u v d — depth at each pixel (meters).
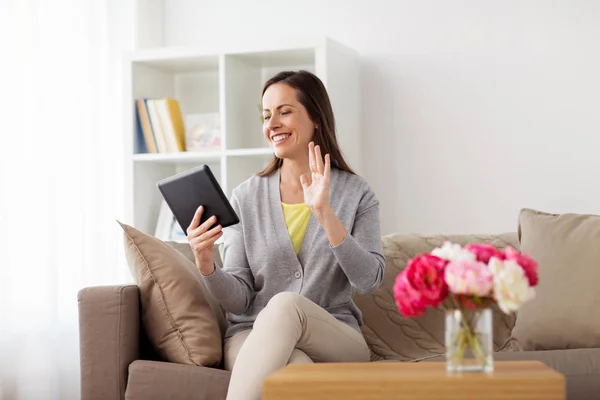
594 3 3.95
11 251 3.66
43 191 3.81
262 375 2.26
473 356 1.80
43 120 3.83
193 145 4.21
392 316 3.15
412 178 4.18
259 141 4.39
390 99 4.22
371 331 3.14
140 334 2.79
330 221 2.53
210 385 2.54
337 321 2.61
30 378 3.70
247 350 2.32
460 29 4.12
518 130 4.03
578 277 2.90
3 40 3.68
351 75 4.17
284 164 2.96
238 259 2.88
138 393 2.58
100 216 4.16
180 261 2.83
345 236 2.56
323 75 3.90
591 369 2.58
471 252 1.83
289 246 2.82
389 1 4.23
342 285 2.83
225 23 4.52
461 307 1.80
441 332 3.11
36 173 3.78
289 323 2.36
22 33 3.76
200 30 4.56
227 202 2.66
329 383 1.77
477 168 4.09
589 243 2.96
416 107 4.18
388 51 4.23
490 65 4.07
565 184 3.97
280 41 3.98
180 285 2.72
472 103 4.10
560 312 2.88
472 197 4.09
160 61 4.23
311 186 2.56
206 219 2.69
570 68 3.97
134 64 4.23
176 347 2.68
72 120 4.02
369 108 4.26
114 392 2.63
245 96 4.30
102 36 4.24
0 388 3.58
